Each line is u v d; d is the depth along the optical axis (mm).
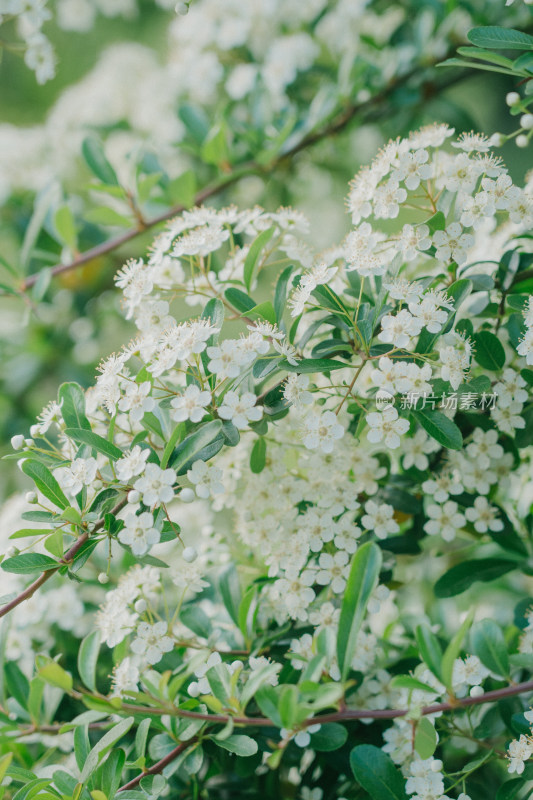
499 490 459
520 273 428
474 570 438
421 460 431
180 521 493
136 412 399
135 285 424
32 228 515
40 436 417
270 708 376
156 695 394
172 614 449
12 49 488
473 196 435
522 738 397
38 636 475
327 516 423
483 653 391
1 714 434
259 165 545
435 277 419
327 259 432
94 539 399
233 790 433
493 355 420
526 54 412
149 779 397
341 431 405
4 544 465
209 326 404
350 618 382
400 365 399
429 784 393
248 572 453
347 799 427
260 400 412
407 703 401
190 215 439
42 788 397
